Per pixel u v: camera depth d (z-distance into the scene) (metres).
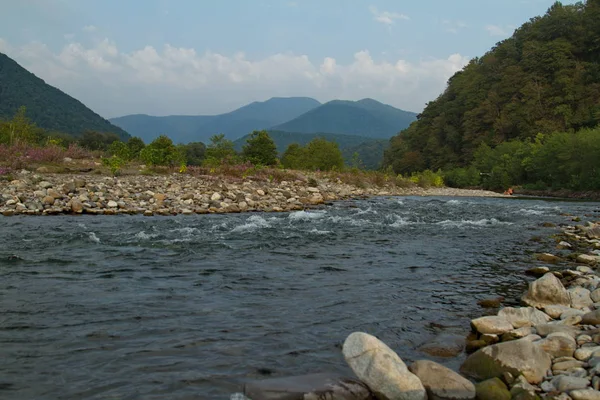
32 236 10.86
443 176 80.38
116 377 4.04
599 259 9.61
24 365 4.21
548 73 88.31
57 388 3.81
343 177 39.00
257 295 6.77
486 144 86.75
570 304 6.46
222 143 49.53
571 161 49.03
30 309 5.75
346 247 11.05
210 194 20.66
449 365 4.58
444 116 107.19
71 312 5.70
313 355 4.66
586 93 80.75
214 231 12.81
